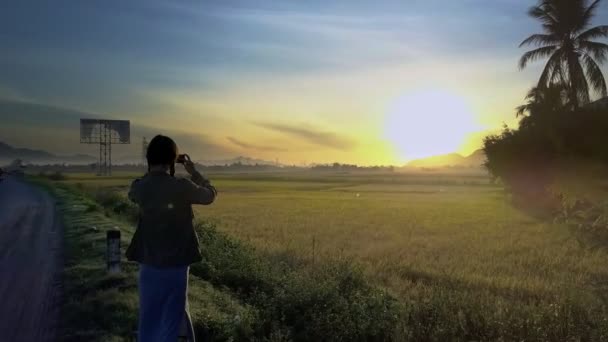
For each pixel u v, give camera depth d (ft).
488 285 36.14
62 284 27.91
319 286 25.73
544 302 28.81
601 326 23.75
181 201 14.21
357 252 52.01
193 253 14.43
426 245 58.44
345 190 249.75
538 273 41.19
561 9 115.34
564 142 101.86
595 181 24.34
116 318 20.99
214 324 20.57
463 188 278.46
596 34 113.91
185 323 14.42
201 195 14.60
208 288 26.96
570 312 25.57
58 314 22.25
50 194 130.72
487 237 65.87
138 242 14.30
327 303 24.29
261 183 352.08
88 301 23.52
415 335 23.24
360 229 75.31
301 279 27.55
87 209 76.54
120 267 30.09
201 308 22.41
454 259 47.70
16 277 30.01
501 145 128.47
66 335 19.48
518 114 129.70
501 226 80.59
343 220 90.68
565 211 24.98
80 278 28.60
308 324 22.85
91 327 20.29
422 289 34.19
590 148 94.58
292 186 300.61
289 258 41.75
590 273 41.11
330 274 30.68
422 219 94.12
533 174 118.21
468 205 135.33
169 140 14.69
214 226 49.70
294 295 24.90
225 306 23.82
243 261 33.04
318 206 131.44
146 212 14.16
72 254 37.42
